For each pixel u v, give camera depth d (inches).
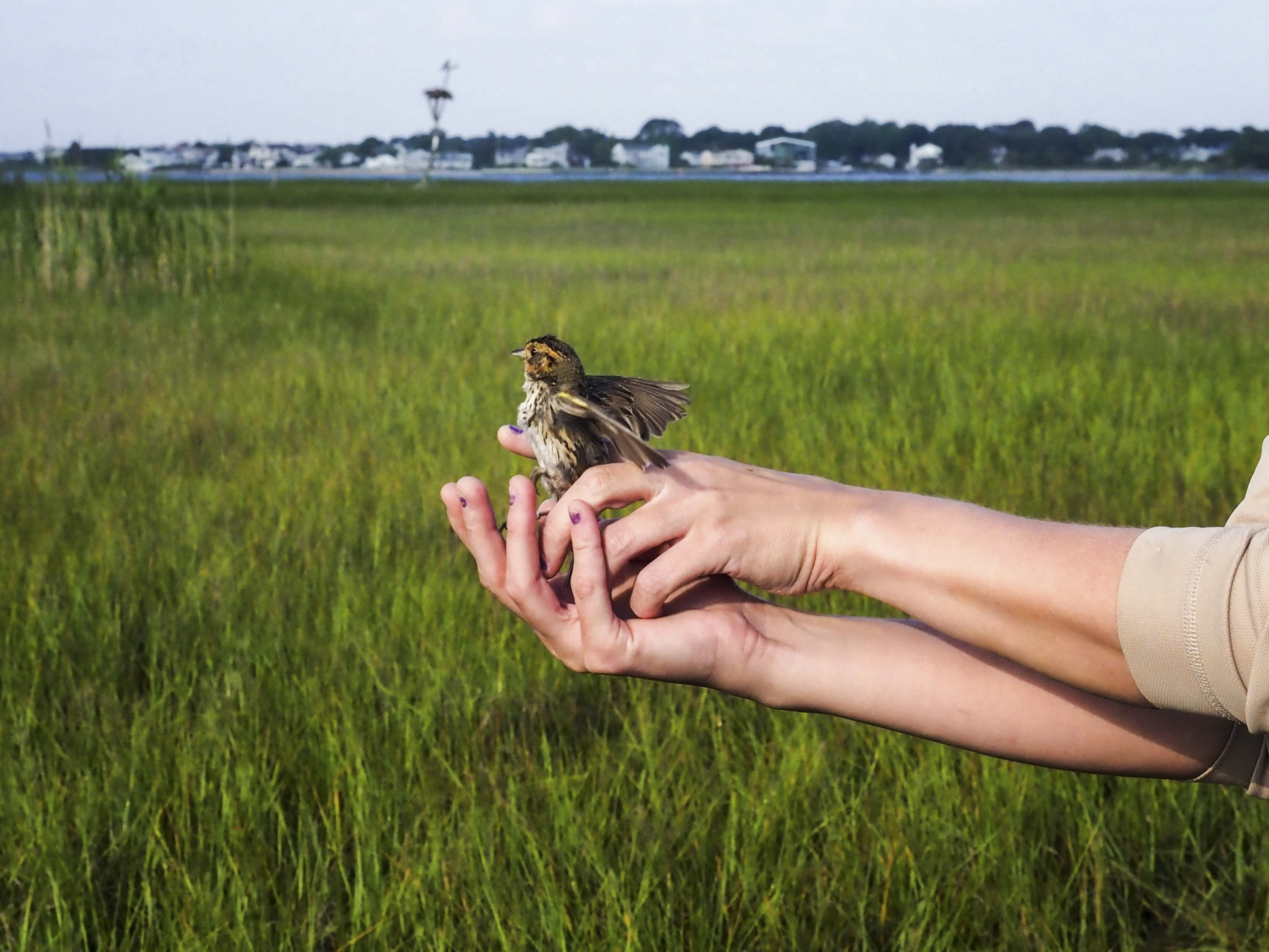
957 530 59.6
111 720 179.3
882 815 150.6
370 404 391.5
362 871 140.4
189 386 417.7
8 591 228.1
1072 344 504.1
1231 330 542.0
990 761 164.1
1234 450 323.3
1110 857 148.3
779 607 74.4
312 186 3934.5
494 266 919.7
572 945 131.8
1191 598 51.3
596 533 65.2
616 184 4416.8
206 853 149.4
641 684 192.9
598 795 157.4
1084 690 57.0
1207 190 3447.3
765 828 149.4
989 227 1611.7
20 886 144.2
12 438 339.6
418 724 177.3
